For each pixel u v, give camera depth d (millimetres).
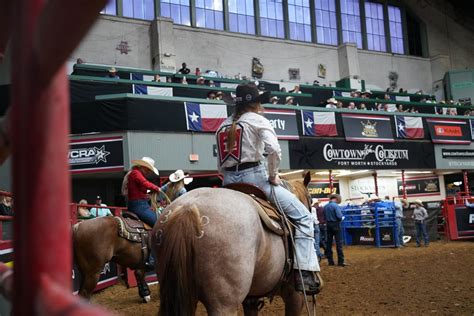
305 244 3422
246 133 3398
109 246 6125
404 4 36188
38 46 497
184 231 2682
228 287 2709
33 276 538
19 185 559
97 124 16297
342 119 20844
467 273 8922
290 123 19578
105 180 19641
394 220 16781
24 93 541
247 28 29719
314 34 31797
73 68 20953
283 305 6898
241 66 28500
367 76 33062
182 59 26688
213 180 19516
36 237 540
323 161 20094
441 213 19672
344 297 7188
